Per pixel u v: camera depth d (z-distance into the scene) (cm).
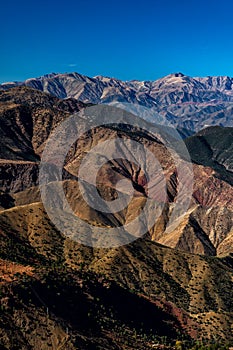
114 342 18162
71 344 16975
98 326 18725
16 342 16400
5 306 17175
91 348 17212
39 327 17125
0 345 16100
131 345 18450
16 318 17038
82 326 18200
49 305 18150
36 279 19088
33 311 17500
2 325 16638
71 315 18388
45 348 16625
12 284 18100
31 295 18075
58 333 17212
